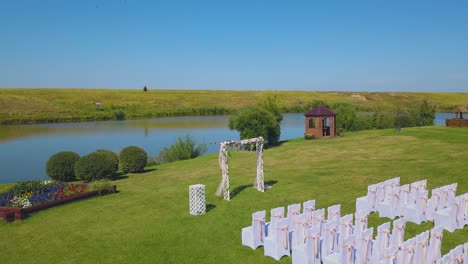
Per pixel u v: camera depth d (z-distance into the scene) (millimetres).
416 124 45812
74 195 16453
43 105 87750
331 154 26453
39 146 41781
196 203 14070
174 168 25312
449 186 12781
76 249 11359
